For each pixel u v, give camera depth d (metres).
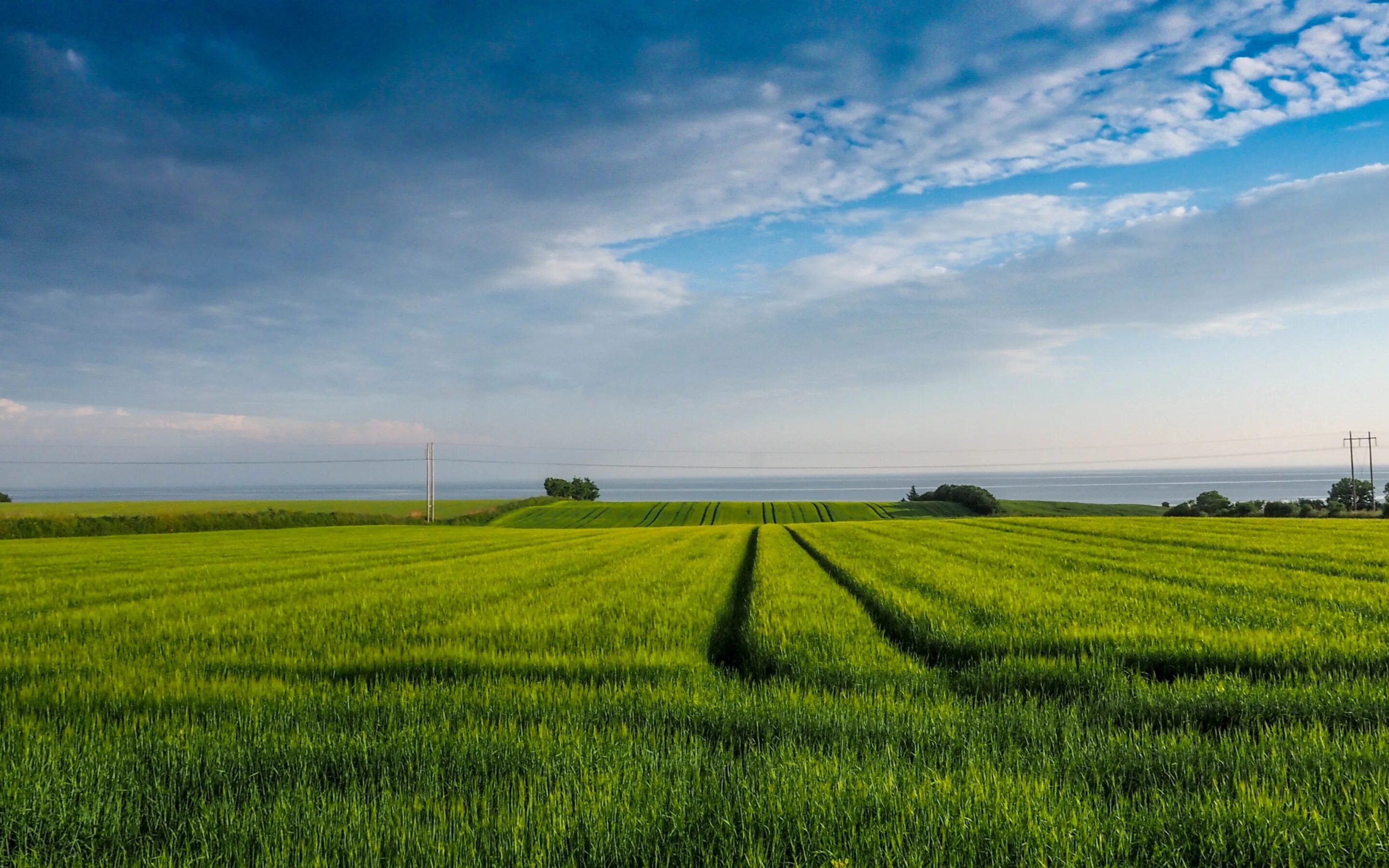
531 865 3.47
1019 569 18.20
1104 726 5.72
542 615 12.10
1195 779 4.50
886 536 35.94
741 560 26.02
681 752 4.94
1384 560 19.12
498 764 4.91
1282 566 18.20
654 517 95.56
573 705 6.49
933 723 5.68
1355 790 4.03
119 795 4.41
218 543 42.03
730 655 9.83
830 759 4.77
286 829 3.88
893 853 3.52
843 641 9.25
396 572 21.22
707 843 3.73
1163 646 8.55
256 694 7.04
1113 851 3.52
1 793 4.39
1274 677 7.21
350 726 5.92
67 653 9.59
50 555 32.53
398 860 3.52
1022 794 4.11
